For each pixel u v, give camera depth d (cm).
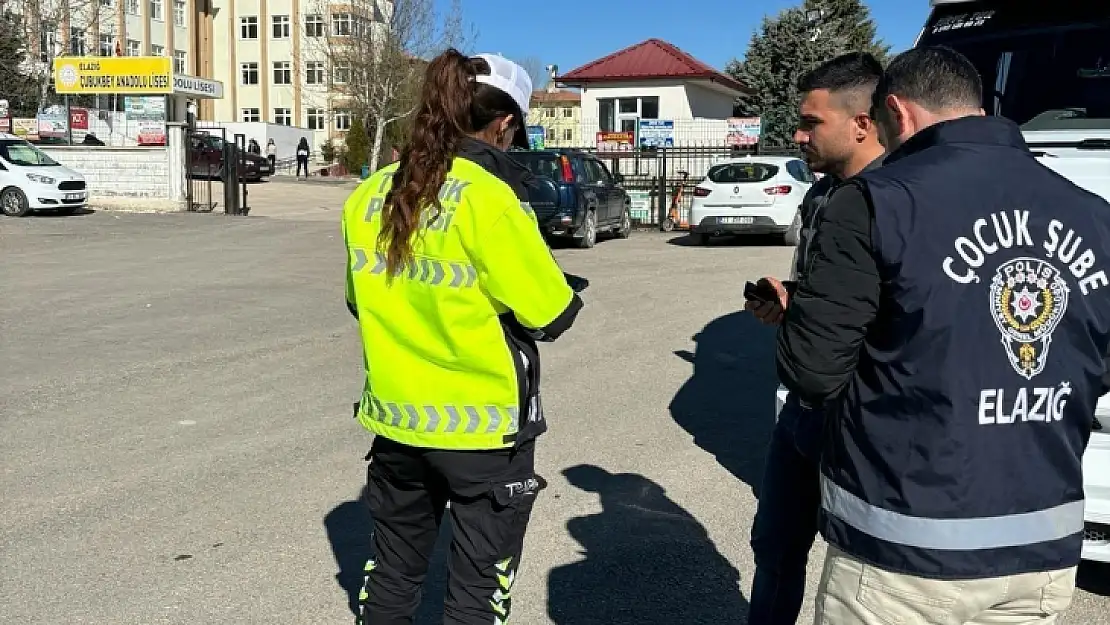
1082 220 204
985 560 198
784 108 3912
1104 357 210
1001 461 198
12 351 827
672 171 2180
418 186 252
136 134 3391
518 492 270
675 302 1110
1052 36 511
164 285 1209
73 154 2478
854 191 204
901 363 200
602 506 487
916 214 197
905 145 218
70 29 4688
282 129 5253
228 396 691
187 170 2480
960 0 532
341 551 430
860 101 291
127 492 498
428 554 294
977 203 200
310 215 2461
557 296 256
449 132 259
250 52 6550
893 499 202
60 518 463
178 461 547
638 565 419
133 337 893
